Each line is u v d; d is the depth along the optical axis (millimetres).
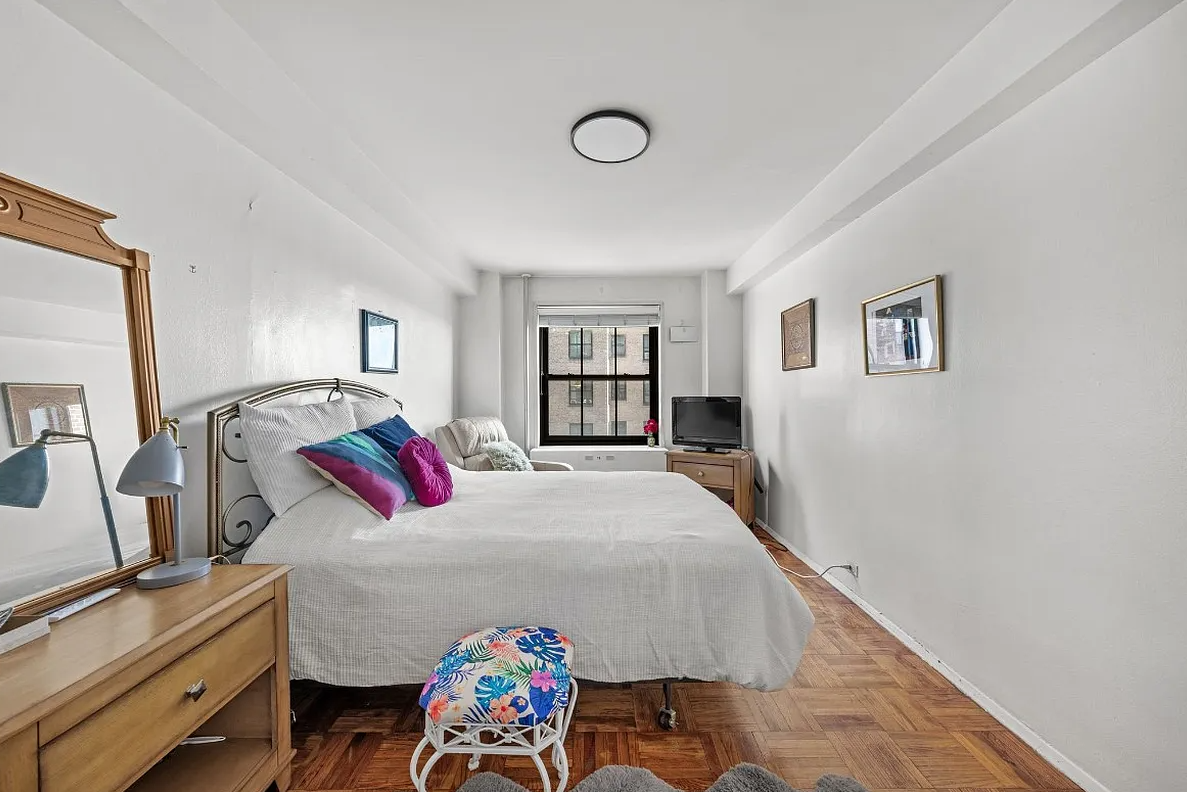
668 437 5426
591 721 1934
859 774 1661
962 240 2117
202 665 1211
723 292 5203
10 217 1179
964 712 1985
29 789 842
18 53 1260
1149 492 1413
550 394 5574
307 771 1665
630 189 3111
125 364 1458
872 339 2797
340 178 2393
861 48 1850
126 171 1548
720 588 1803
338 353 2805
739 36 1777
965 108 1861
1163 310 1376
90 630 1106
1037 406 1768
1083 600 1606
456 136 2455
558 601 1768
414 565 1786
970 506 2092
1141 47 1421
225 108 1779
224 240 1966
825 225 3090
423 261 3748
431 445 2611
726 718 1950
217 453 1829
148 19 1362
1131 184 1451
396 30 1730
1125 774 1477
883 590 2736
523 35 1760
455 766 1700
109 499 1395
